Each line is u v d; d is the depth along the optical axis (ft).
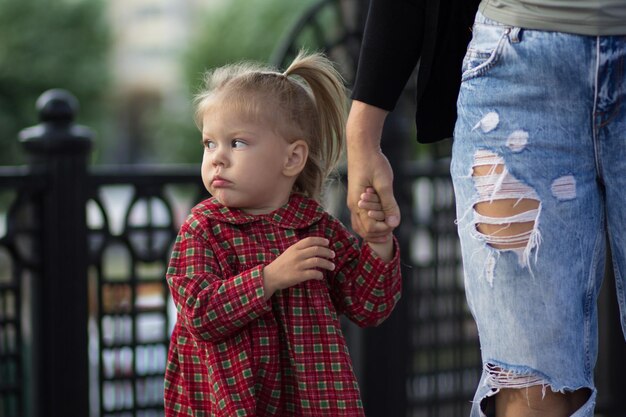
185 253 8.54
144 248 16.94
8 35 125.29
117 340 16.90
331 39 18.84
